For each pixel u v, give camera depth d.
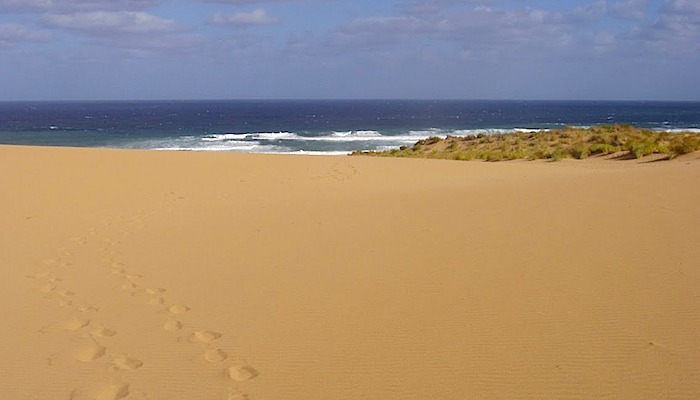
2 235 8.98
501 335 4.21
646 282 5.02
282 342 4.44
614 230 6.90
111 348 4.49
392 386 3.62
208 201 12.30
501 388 3.47
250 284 5.98
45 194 13.16
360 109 195.00
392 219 8.67
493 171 17.56
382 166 19.31
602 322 4.27
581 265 5.65
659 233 6.59
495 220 7.98
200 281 6.20
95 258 7.44
